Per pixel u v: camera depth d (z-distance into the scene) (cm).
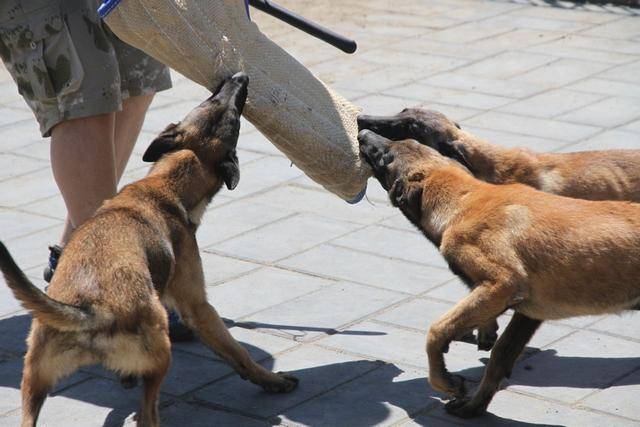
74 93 894
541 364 869
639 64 1741
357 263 1059
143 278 721
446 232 786
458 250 772
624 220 755
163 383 845
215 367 874
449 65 1758
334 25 2030
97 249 728
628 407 795
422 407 802
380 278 1024
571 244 750
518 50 1842
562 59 1780
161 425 779
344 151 883
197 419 789
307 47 1875
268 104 860
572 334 919
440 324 766
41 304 665
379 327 927
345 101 927
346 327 928
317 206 1212
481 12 2130
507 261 754
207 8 836
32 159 1375
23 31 893
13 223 1166
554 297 762
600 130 1420
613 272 746
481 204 779
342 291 998
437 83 1656
